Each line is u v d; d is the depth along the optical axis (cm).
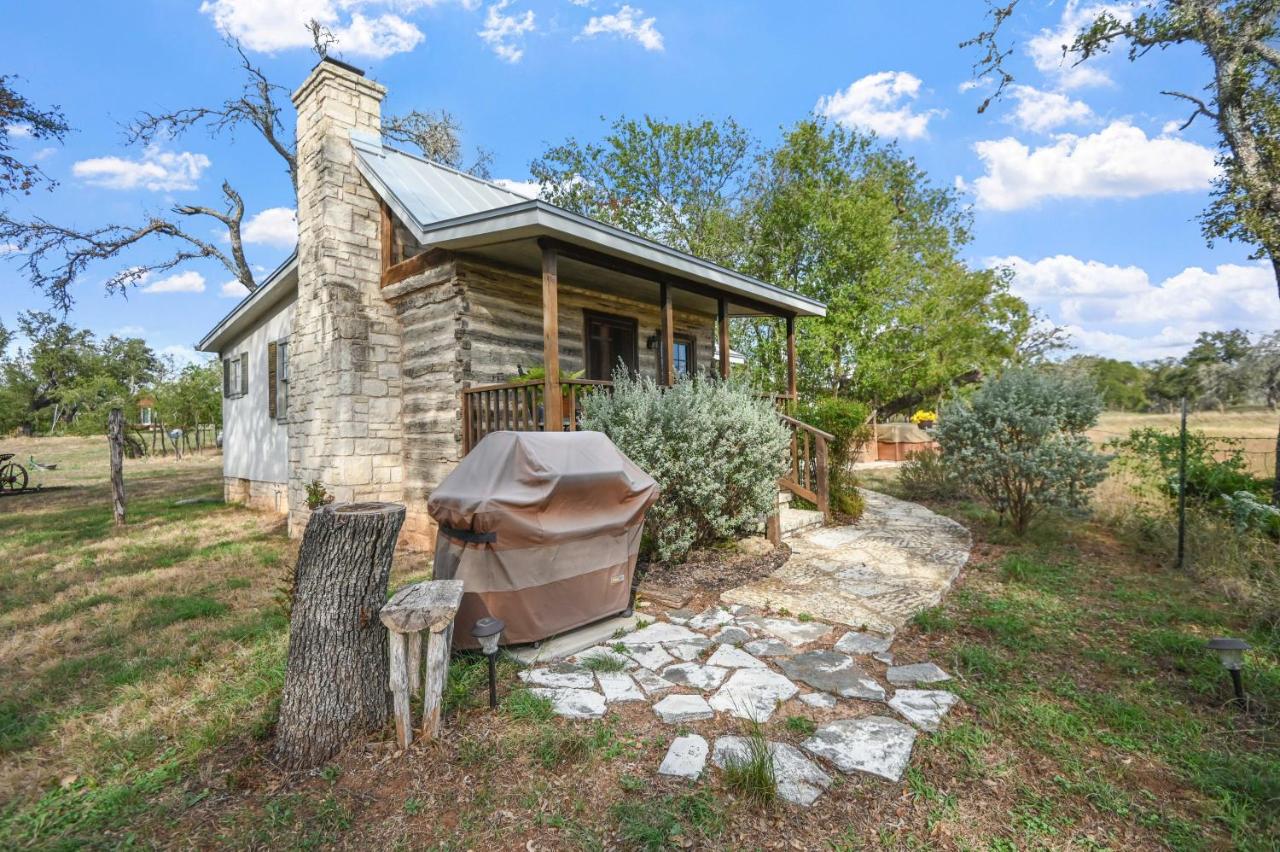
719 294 803
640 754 251
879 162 1825
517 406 619
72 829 216
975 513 764
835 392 1767
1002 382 646
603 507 395
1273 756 245
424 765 246
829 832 204
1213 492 658
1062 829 205
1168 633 372
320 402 767
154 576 586
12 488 1347
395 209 710
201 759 258
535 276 777
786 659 348
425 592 282
